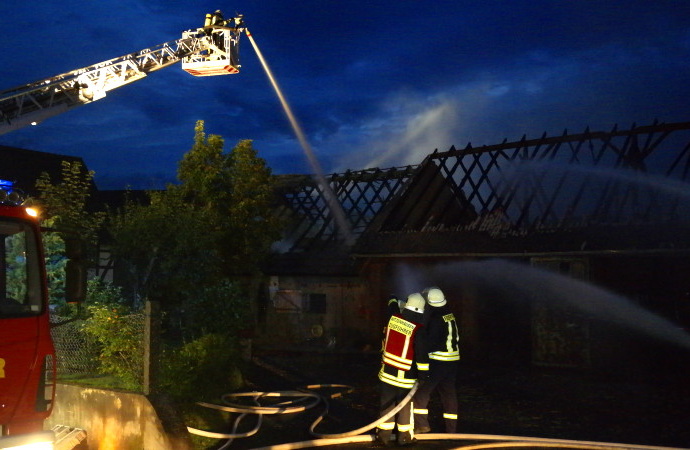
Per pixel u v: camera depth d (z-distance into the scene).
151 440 7.73
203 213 14.93
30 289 5.75
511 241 16.88
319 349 18.94
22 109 19.83
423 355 8.22
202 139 18.06
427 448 8.30
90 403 8.25
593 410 11.20
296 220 24.03
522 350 17.02
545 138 18.70
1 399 5.34
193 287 13.49
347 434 8.64
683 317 14.97
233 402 10.37
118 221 14.10
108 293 11.96
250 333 16.67
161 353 9.39
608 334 15.55
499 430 9.73
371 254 19.33
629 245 14.70
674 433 9.60
